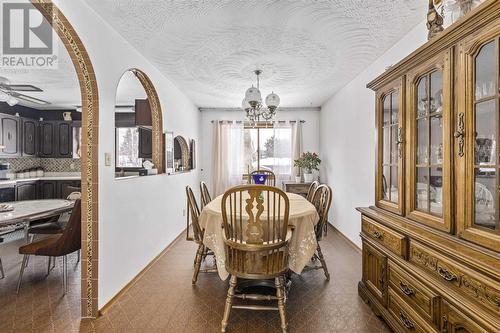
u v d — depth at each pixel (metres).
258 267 1.88
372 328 1.90
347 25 2.29
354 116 3.74
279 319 2.02
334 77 3.68
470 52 1.25
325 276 2.73
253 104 3.14
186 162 4.84
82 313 2.03
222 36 2.47
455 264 1.24
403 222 1.77
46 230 3.23
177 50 2.76
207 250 2.92
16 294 2.39
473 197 1.26
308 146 5.80
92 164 2.03
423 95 1.68
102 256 2.11
